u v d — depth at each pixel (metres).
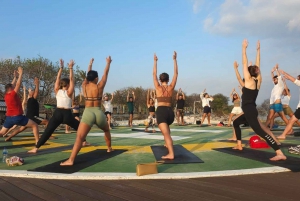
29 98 8.80
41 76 30.42
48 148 7.22
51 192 3.42
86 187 3.62
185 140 8.80
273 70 9.66
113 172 4.29
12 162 4.89
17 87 7.01
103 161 5.26
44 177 4.09
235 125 6.44
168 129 5.40
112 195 3.28
